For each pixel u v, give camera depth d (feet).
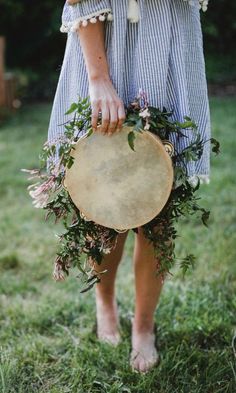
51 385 6.26
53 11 27.02
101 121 5.41
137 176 5.49
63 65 5.94
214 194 11.43
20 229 10.31
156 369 6.35
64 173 5.66
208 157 6.00
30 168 13.91
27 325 7.42
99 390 6.18
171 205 5.66
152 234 5.76
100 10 5.36
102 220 5.63
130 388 6.11
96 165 5.54
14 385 6.18
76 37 5.72
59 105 5.97
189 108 5.75
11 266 9.11
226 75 25.93
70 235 5.74
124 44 5.52
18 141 16.85
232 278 8.33
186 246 9.24
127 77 5.62
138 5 5.45
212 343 6.97
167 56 5.55
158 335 7.03
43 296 8.13
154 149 5.42
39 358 6.70
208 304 7.61
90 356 6.65
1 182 12.89
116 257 6.59
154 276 6.43
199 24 5.89
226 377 6.27
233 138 15.72
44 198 5.70
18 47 27.37
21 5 26.53
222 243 9.20
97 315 7.18
